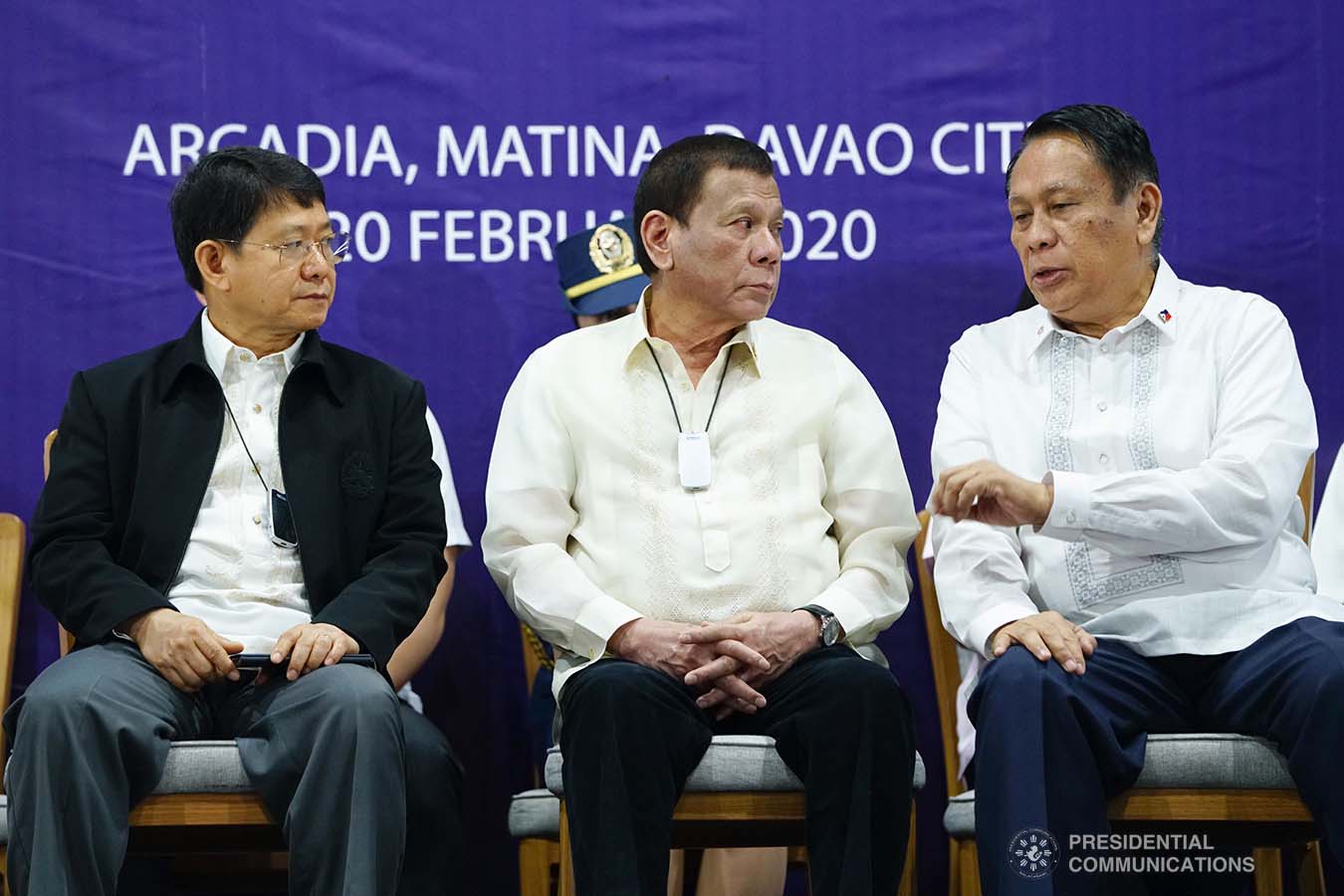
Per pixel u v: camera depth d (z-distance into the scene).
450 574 6.73
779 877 6.19
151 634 5.30
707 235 5.66
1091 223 5.69
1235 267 7.24
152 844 5.46
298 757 5.08
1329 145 7.24
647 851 4.93
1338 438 7.20
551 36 7.25
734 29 7.27
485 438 7.21
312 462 5.70
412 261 7.21
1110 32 7.27
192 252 5.80
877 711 5.06
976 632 5.41
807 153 7.27
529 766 7.16
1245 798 5.12
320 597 5.61
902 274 7.28
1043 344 5.96
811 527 5.64
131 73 7.14
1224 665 5.41
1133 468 5.70
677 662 5.24
